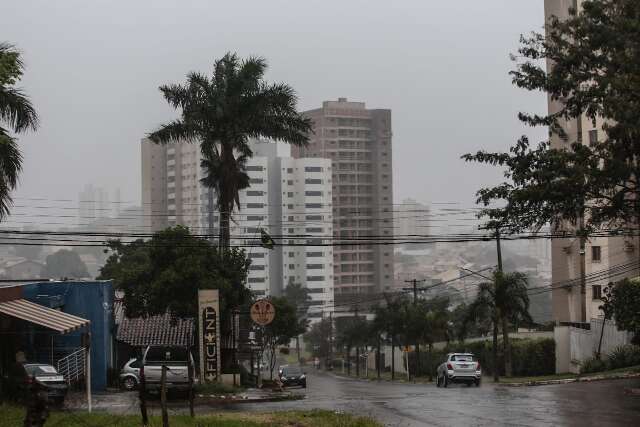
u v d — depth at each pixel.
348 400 31.95
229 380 43.84
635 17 22.95
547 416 23.53
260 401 33.94
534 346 62.94
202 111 47.94
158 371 33.34
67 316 33.94
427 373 82.81
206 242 45.03
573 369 61.72
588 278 78.81
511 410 25.55
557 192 22.30
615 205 22.83
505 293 54.88
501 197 23.34
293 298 169.00
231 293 43.88
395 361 101.62
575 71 23.80
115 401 33.03
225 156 48.34
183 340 49.56
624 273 74.12
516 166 23.33
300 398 35.12
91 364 42.81
